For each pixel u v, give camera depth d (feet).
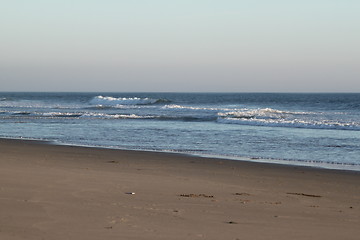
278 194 32.14
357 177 41.86
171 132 95.55
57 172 38.37
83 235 19.53
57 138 82.33
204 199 28.89
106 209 24.59
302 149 66.33
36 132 95.20
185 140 79.05
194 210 25.30
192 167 46.70
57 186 31.19
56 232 19.88
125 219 22.50
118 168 44.09
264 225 22.49
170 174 40.98
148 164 48.37
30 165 43.27
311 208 27.32
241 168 46.70
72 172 38.88
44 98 470.39
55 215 22.85
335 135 89.15
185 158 54.49
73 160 49.98
